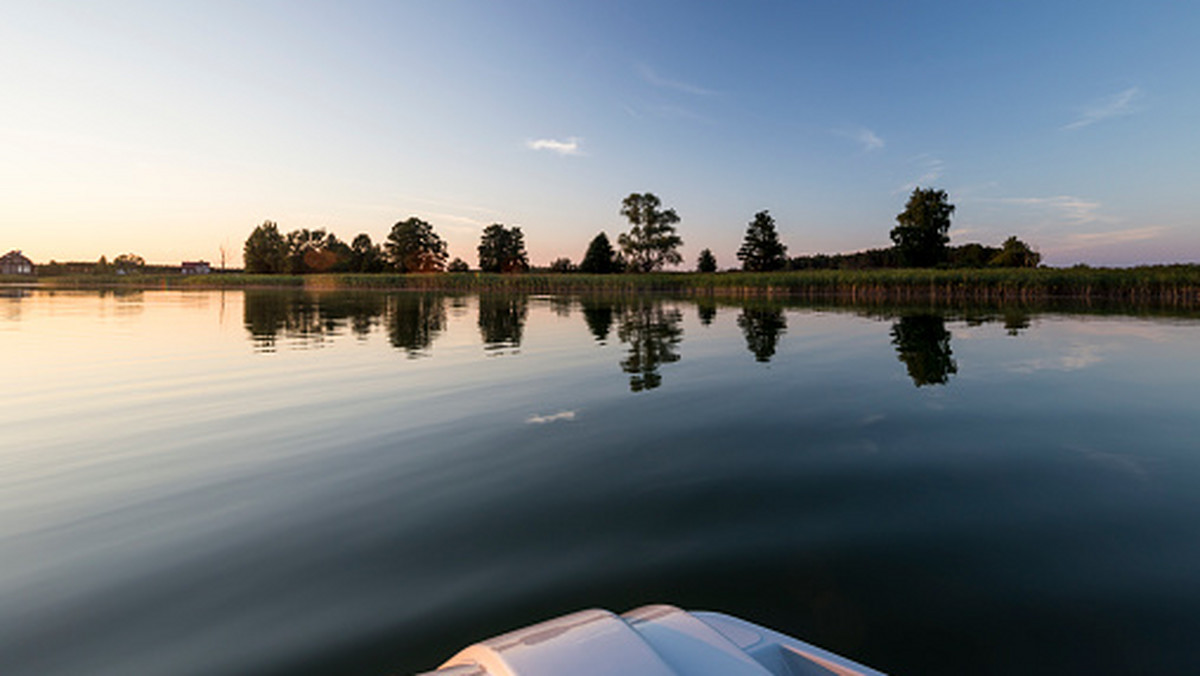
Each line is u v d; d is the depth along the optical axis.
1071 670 2.20
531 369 8.96
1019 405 6.55
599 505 3.78
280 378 8.20
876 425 5.73
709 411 6.30
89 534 3.32
